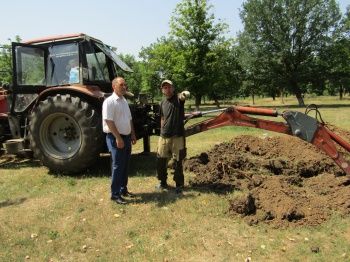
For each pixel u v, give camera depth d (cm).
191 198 605
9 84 838
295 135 630
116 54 901
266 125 652
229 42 2792
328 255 433
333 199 579
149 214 550
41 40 791
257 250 447
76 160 735
